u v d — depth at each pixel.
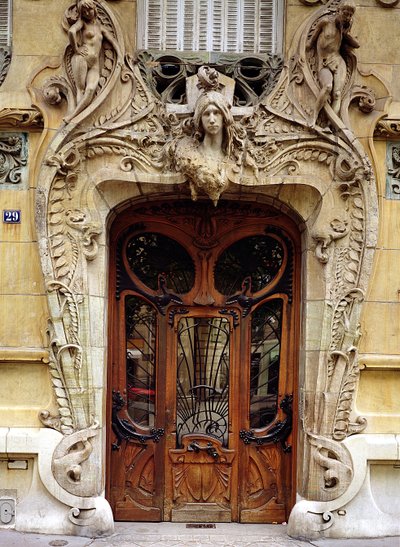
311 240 5.54
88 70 5.34
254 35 5.75
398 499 5.54
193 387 5.88
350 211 5.45
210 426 5.87
